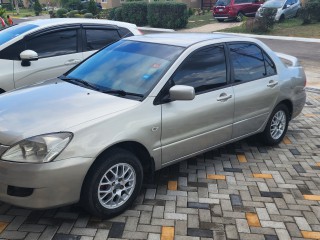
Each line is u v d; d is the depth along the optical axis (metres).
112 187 3.72
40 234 3.51
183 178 4.70
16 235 3.48
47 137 3.32
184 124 4.24
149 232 3.60
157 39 4.85
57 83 4.52
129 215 3.87
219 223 3.79
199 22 28.61
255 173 4.91
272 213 3.99
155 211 3.95
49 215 3.80
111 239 3.48
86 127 3.47
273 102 5.46
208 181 4.64
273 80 5.42
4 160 3.30
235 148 5.72
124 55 4.68
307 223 3.84
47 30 6.61
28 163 3.26
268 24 21.73
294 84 5.81
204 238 3.55
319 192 4.46
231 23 26.67
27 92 4.23
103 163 3.56
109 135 3.57
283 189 4.51
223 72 4.75
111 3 44.41
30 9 59.88
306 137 6.28
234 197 4.29
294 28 22.50
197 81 4.42
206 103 4.45
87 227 3.63
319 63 13.37
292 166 5.15
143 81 4.15
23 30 6.57
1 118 3.61
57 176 3.29
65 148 3.33
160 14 26.64
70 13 35.16
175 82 4.19
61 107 3.75
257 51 5.34
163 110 4.02
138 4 28.47
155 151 4.02
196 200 4.20
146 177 4.57
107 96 4.02
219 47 4.79
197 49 4.51
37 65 6.39
